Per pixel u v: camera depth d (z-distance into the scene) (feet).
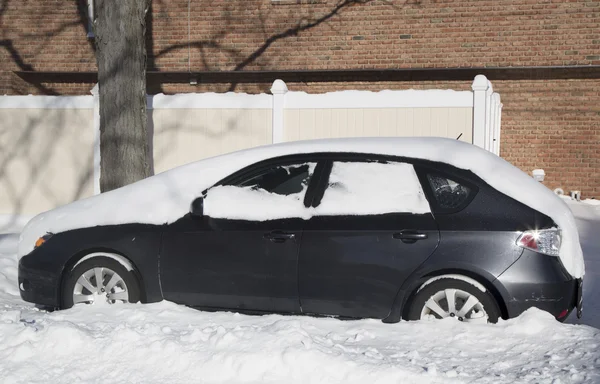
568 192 53.47
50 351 15.75
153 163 37.01
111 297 19.90
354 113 35.24
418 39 53.78
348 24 54.70
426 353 15.96
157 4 57.36
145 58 31.63
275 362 14.29
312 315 18.65
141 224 19.90
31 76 60.13
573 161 53.31
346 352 15.14
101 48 31.14
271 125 36.04
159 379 14.47
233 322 18.13
